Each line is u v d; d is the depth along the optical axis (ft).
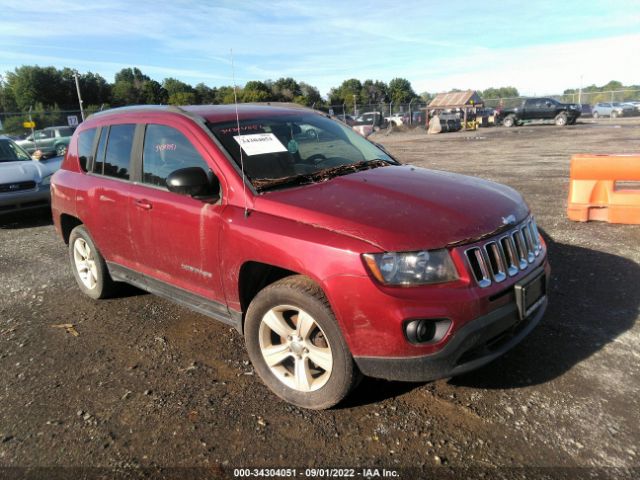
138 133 13.25
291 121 13.24
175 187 10.48
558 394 9.93
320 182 10.93
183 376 11.41
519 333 9.68
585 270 16.35
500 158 47.75
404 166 12.89
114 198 13.50
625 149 49.49
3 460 8.95
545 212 24.59
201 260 11.21
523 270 9.71
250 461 8.61
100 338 13.53
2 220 30.55
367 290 8.40
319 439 9.05
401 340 8.39
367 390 10.44
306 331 9.55
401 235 8.55
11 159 30.71
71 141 16.39
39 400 10.77
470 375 10.73
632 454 8.27
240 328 11.02
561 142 61.41
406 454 8.57
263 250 9.61
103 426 9.75
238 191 10.46
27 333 14.10
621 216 21.45
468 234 8.93
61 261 20.97
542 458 8.29
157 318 14.62
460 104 134.92
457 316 8.36
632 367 10.72
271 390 10.52
